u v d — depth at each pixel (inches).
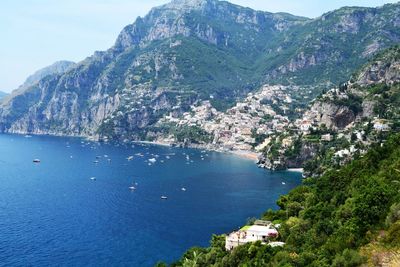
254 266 4734.3
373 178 5703.7
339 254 3971.5
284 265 4247.0
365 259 3767.2
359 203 4729.3
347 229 4466.0
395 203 4431.6
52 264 6673.2
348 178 6476.4
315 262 4065.0
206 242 7696.9
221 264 5246.1
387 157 6550.2
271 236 5777.6
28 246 7416.3
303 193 7455.7
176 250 7322.8
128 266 6663.4
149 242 7701.8
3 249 7244.1
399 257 3267.7
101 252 7209.6
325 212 5492.1
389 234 3981.3
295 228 5428.2
